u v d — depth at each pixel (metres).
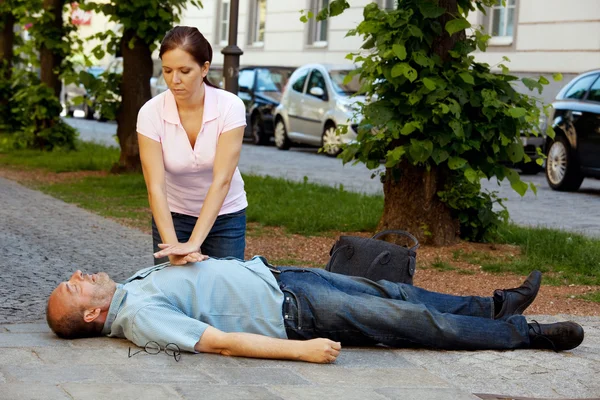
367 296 5.57
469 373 5.18
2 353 5.14
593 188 17.86
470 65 9.59
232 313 5.34
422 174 9.87
